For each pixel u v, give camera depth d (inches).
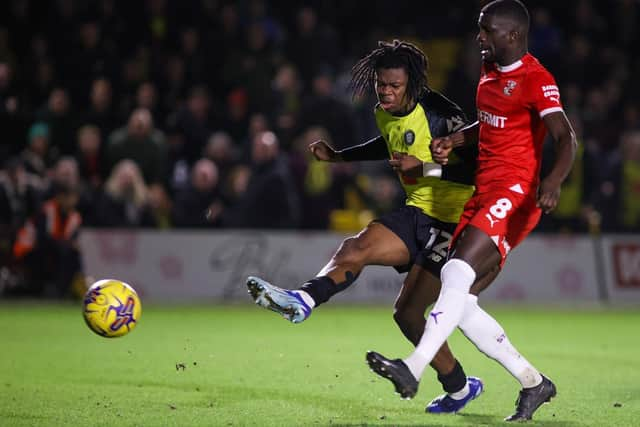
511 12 737.6
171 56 2375.7
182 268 2079.2
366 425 733.9
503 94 743.1
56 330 1448.1
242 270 2111.2
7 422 731.4
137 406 807.7
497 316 1905.8
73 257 1927.9
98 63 2224.4
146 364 1088.8
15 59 2284.7
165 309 1903.3
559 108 722.8
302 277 2142.0
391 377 671.8
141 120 2063.2
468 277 722.2
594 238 2311.8
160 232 2069.4
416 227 796.6
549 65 2613.2
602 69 2659.9
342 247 784.3
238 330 1529.3
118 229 2037.4
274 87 2372.0
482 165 758.5
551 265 2268.7
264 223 2133.4
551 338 1498.5
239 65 2354.8
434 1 2864.2
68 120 2114.9
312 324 1663.4
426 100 804.0
